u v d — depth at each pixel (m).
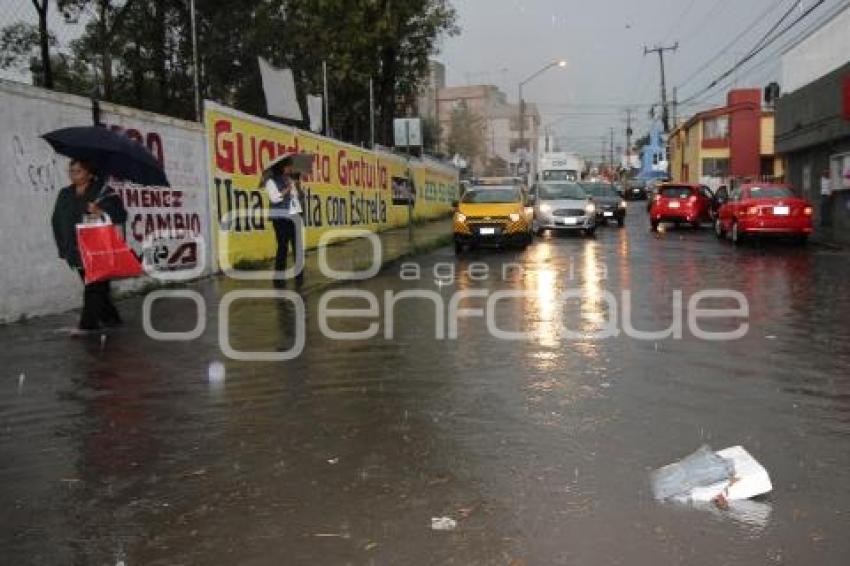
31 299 10.41
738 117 54.38
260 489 4.84
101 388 7.12
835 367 7.79
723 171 59.16
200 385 7.24
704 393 6.87
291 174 13.69
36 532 4.29
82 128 9.44
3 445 5.63
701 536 4.19
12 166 10.02
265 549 4.08
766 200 22.05
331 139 22.66
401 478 4.99
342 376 7.56
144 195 12.82
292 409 6.48
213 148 15.16
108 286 9.95
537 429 5.90
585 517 4.41
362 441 5.69
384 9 29.95
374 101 32.91
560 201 26.89
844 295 12.64
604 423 6.04
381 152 28.62
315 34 28.20
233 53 19.95
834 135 26.05
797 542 4.12
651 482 4.89
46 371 7.70
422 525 4.33
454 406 6.52
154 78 18.17
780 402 6.59
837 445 5.55
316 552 4.04
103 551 4.07
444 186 42.62
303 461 5.30
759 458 5.30
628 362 8.02
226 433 5.89
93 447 5.59
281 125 18.59
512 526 4.31
